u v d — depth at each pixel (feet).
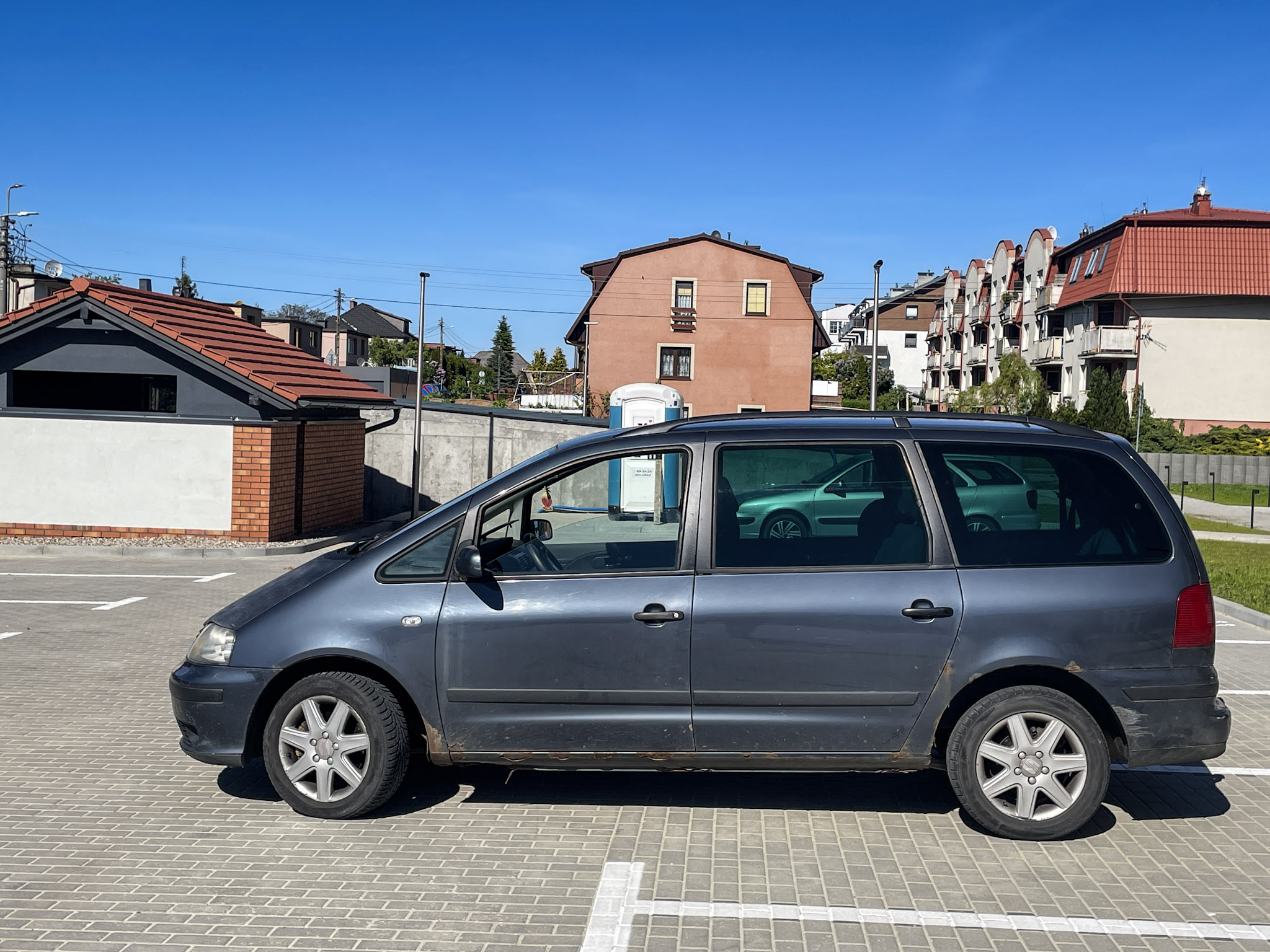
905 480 15.43
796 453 15.58
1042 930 12.17
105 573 42.96
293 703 15.51
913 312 309.22
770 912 12.59
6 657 27.04
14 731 20.34
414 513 67.82
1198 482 126.00
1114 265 142.00
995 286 200.75
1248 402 140.67
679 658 15.02
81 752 18.97
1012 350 188.24
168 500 50.75
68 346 50.78
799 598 14.94
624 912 12.56
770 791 17.03
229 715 15.55
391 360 285.02
